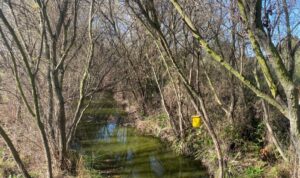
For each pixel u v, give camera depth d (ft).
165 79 63.67
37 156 35.32
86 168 36.04
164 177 37.55
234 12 28.76
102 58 49.65
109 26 52.80
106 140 52.24
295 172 24.81
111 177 37.01
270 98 13.21
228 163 35.12
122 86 69.67
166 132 51.70
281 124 36.68
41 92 37.40
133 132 57.52
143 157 44.19
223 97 45.55
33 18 35.19
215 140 27.04
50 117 34.27
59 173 33.01
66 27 35.40
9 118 45.80
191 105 46.65
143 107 65.21
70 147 42.83
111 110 75.00
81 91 35.88
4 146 38.50
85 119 66.80
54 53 33.30
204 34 35.22
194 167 39.78
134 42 60.90
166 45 23.76
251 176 32.19
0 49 36.81
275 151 34.24
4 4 33.83
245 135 39.09
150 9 22.38
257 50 13.03
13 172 33.12
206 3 33.42
